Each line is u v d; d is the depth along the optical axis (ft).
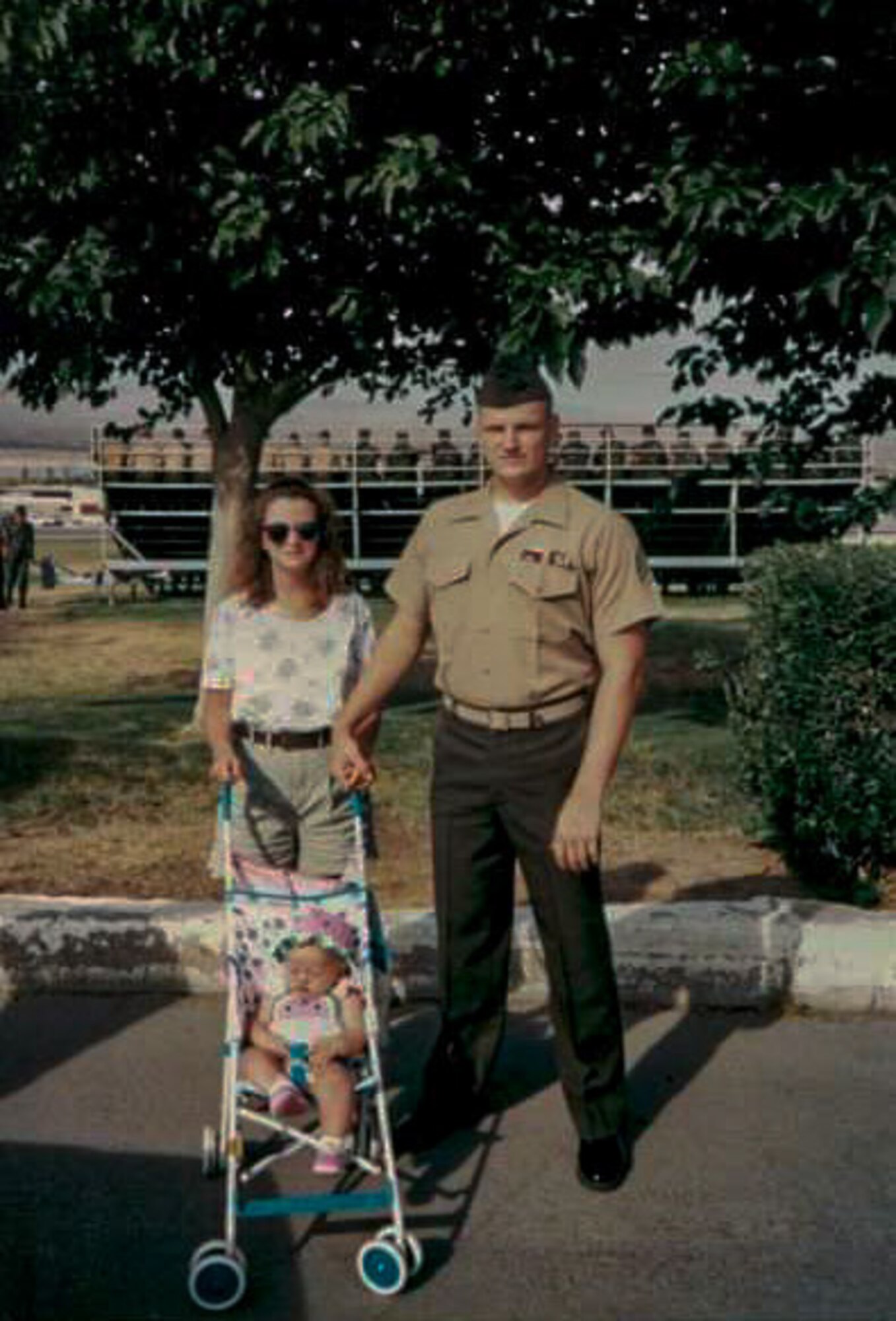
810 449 25.76
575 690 12.14
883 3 21.06
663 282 22.66
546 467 11.95
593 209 24.53
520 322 22.49
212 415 30.91
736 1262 11.03
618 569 11.71
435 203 23.40
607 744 11.68
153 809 25.11
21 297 25.34
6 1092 14.16
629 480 73.72
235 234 23.22
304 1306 10.48
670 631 57.98
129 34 23.59
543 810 12.16
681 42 22.94
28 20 22.38
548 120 24.82
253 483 31.09
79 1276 10.83
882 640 18.93
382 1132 11.27
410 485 79.30
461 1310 10.41
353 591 13.91
